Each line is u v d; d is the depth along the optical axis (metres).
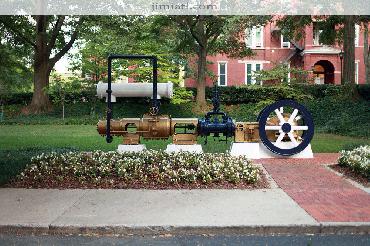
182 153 10.84
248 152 12.12
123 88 11.20
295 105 12.09
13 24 33.31
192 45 33.66
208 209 6.98
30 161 10.48
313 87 33.56
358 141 17.73
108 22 31.67
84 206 7.16
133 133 11.69
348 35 28.50
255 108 30.44
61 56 35.91
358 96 28.81
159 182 8.76
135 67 30.77
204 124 11.33
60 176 9.02
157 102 11.35
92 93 32.84
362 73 43.09
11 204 7.28
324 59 41.50
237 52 36.50
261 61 42.78
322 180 9.38
